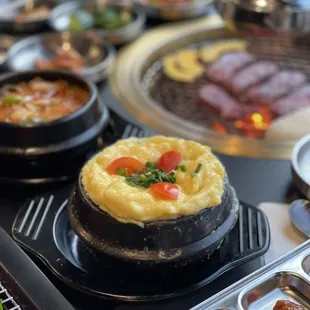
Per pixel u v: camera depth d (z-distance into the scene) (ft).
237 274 1.48
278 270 1.38
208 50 3.00
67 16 3.33
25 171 1.87
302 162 1.85
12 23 3.23
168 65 2.88
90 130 1.89
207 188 1.38
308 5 1.74
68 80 2.11
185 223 1.33
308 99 2.53
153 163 1.49
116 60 2.74
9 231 1.67
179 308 1.39
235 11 1.82
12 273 1.42
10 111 1.94
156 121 2.19
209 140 2.06
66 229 1.63
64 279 1.42
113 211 1.34
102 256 1.39
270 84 2.67
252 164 1.94
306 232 1.61
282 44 3.11
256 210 1.65
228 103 2.56
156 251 1.34
